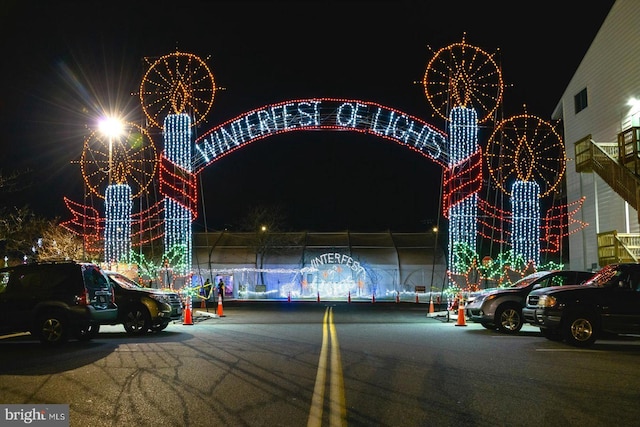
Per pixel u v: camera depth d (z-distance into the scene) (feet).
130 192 85.66
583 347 46.29
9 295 48.24
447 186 83.56
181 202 83.87
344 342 49.65
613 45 87.92
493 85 81.87
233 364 37.70
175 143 82.23
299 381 31.99
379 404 26.76
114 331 61.16
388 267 157.07
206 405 26.61
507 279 97.04
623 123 84.94
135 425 23.43
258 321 75.10
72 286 48.55
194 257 157.99
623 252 75.66
